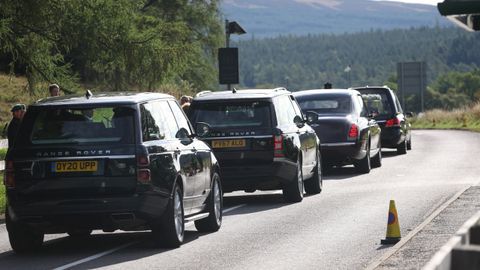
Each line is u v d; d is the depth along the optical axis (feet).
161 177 97.19
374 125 211.00
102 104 98.22
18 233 98.32
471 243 37.27
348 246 96.73
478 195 139.33
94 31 278.46
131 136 96.43
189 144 107.55
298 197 144.25
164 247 99.60
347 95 200.44
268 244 99.86
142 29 298.15
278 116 141.90
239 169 139.74
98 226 96.68
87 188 95.50
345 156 192.54
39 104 98.89
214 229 112.57
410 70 526.57
